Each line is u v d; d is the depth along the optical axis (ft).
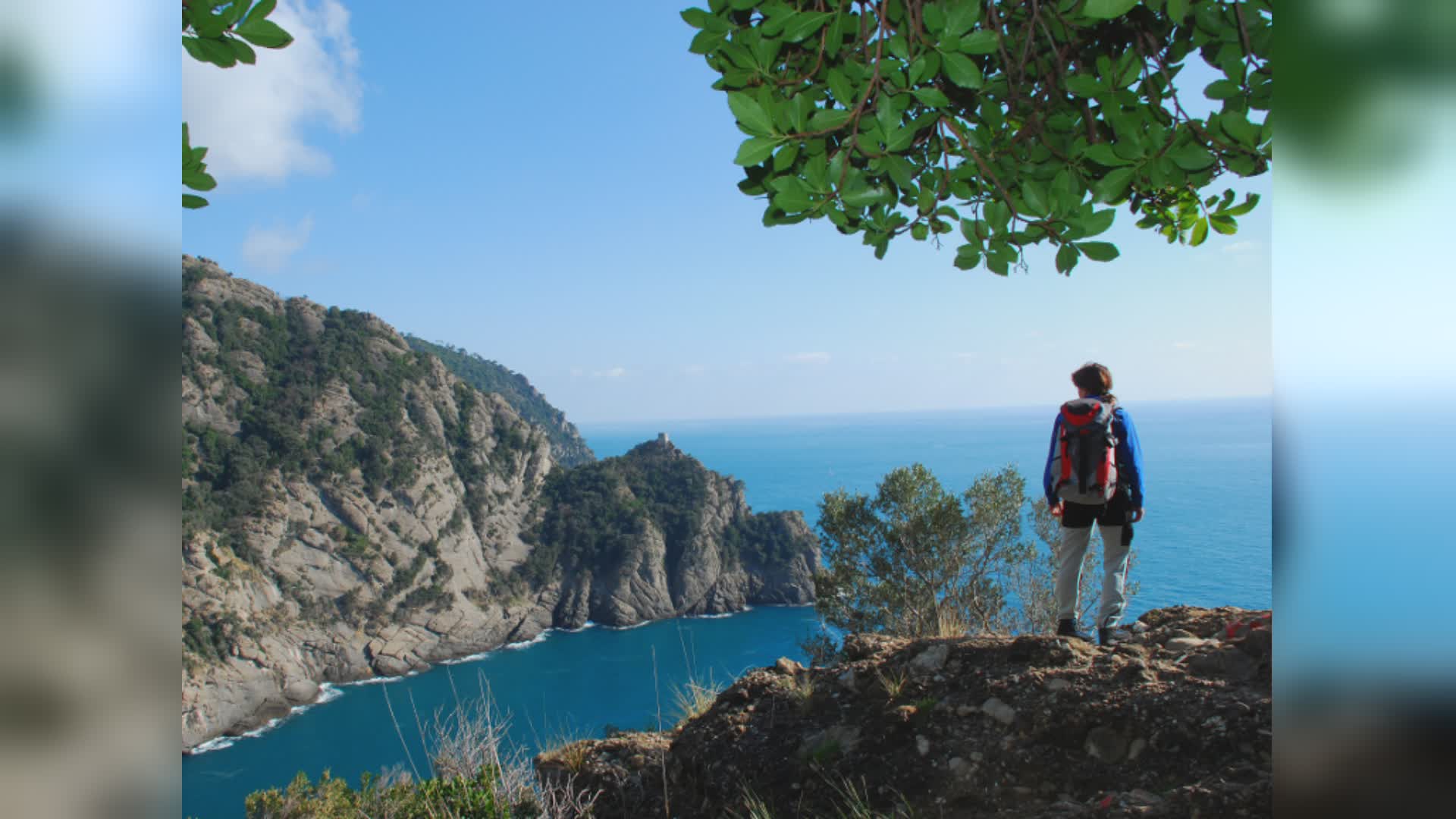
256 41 5.58
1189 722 11.53
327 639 339.16
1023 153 8.49
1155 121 7.47
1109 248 7.37
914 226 8.17
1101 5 4.69
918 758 13.12
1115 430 16.53
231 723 288.71
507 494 456.45
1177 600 360.48
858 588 55.62
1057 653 14.17
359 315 458.91
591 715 279.08
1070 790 11.59
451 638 375.66
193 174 5.75
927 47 6.56
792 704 15.88
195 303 395.34
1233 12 7.00
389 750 266.77
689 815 14.48
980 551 52.75
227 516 340.59
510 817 14.10
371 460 393.29
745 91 7.22
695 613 449.06
